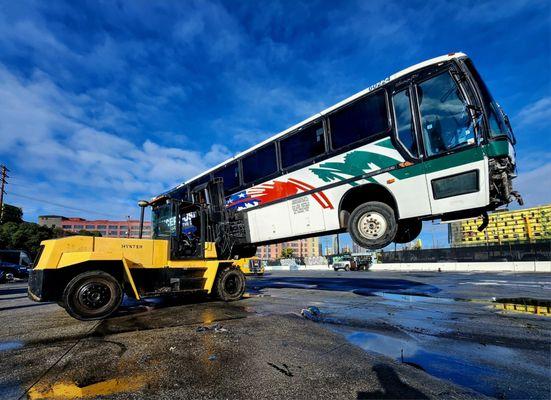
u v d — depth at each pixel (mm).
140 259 7641
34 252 46219
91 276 6594
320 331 4992
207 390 2861
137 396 2768
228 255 10391
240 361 3609
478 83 6613
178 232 8430
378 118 7480
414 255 36219
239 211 10773
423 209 6629
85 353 4082
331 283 15539
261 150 10398
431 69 6730
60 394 2842
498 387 2924
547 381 3064
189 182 13453
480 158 5945
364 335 4738
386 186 7199
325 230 8414
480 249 30594
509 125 7145
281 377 3131
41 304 10273
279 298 9352
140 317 6676
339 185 8094
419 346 4168
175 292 7898
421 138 6695
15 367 3602
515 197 6082
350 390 2836
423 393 2787
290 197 9273
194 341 4500
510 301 8305
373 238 7492
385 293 10469
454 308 7184
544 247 26828
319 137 8742
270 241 10062
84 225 115812
